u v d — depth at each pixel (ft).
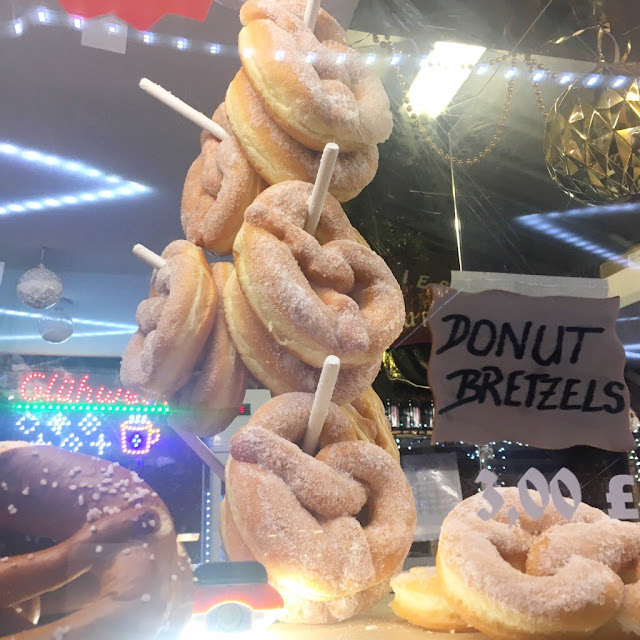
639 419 1.76
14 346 1.52
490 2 2.38
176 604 1.21
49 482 1.30
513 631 1.31
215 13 1.91
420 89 2.49
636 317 1.84
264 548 1.36
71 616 1.14
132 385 1.57
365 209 2.37
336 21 2.12
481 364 1.75
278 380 1.65
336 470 1.51
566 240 2.41
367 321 1.62
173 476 1.50
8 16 1.63
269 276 1.55
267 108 1.78
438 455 1.73
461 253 2.33
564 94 2.38
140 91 1.89
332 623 1.48
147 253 1.80
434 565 1.59
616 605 1.31
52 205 1.76
